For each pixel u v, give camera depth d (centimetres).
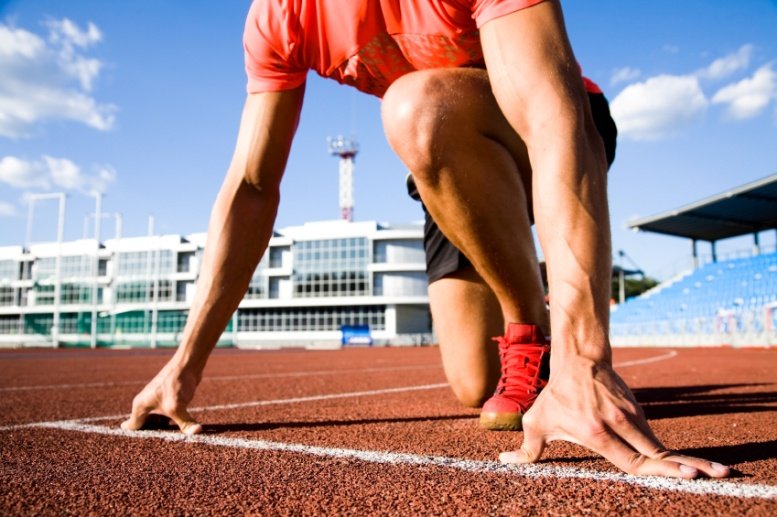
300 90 201
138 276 4394
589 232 125
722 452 148
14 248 4706
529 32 135
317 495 114
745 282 2244
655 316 2516
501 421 192
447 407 273
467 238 183
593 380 119
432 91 170
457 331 259
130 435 191
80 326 3212
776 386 381
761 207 2256
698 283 2512
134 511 106
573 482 117
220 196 204
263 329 4409
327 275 4350
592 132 137
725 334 1912
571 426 119
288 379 536
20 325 3922
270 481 126
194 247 4288
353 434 191
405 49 180
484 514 100
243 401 320
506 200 180
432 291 272
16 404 310
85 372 710
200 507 108
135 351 2164
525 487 115
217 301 200
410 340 3872
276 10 186
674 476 111
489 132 176
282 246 4491
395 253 4300
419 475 129
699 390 356
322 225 4434
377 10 176
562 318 124
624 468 114
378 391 383
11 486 125
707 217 2394
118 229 3250
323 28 183
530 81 133
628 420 116
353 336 3638
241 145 200
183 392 197
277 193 209
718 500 102
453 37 171
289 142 203
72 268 4538
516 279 190
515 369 198
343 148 4950
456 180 173
